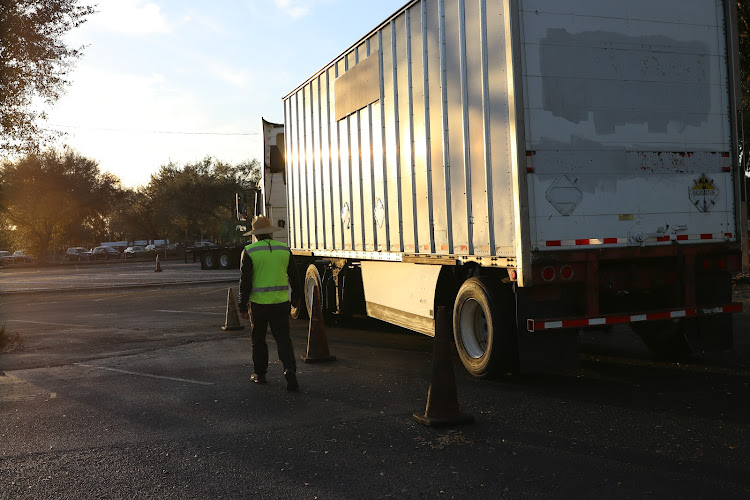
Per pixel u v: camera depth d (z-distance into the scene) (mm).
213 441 5512
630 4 7070
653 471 4438
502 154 6871
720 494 4020
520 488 4230
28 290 25719
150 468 4883
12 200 63969
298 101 13523
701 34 7379
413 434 5484
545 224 6668
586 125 6848
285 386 7551
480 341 7656
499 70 6891
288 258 7711
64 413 6621
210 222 72125
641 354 8711
